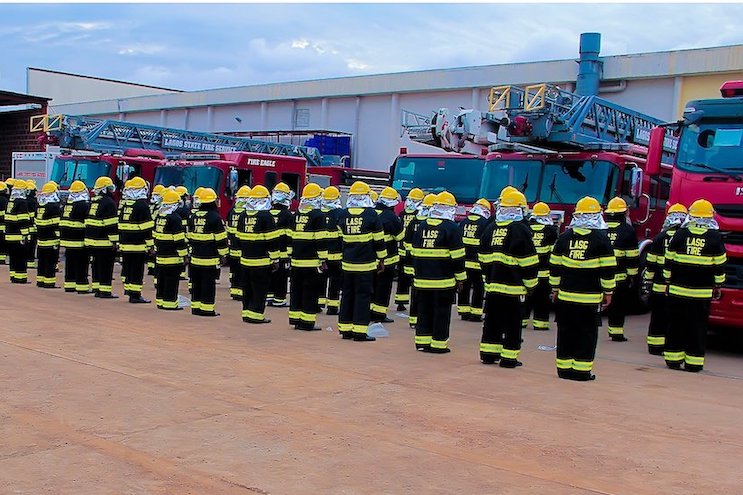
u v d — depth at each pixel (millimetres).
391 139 29125
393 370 8203
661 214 14867
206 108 35781
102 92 49094
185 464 5137
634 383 8109
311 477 4969
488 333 8688
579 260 7965
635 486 4984
